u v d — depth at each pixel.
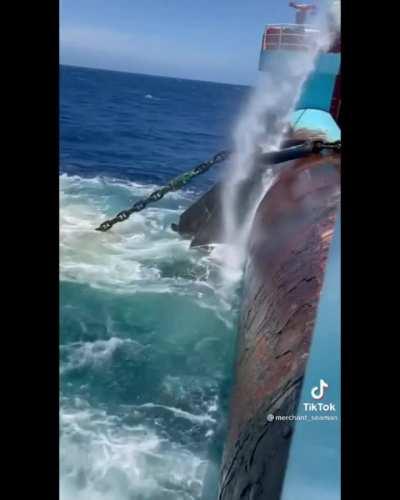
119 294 10.10
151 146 24.91
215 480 6.30
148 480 6.30
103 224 12.48
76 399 7.51
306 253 6.27
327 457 4.04
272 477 4.12
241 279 10.80
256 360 5.64
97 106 36.62
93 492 6.14
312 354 4.58
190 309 9.64
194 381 7.93
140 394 7.67
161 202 16.70
